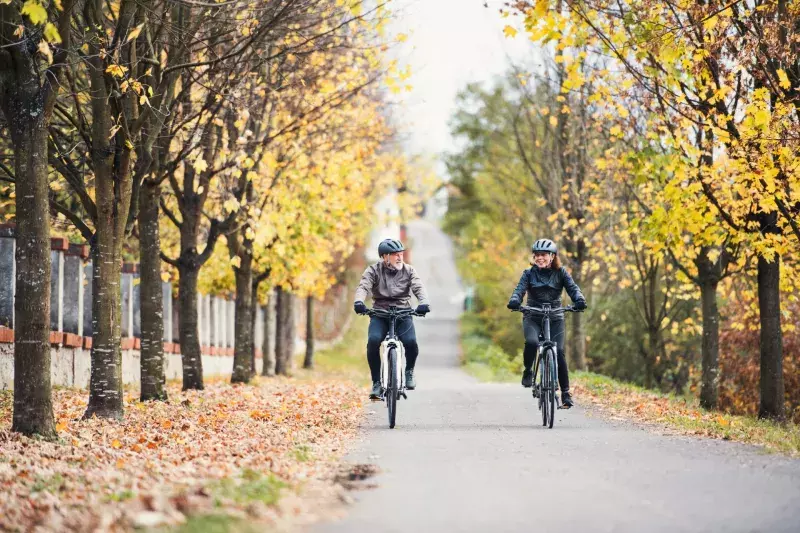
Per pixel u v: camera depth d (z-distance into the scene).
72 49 22.89
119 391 24.02
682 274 36.25
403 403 32.09
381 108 42.69
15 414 19.72
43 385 19.73
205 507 11.90
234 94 28.59
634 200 43.28
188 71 28.30
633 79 27.75
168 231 49.19
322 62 34.78
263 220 37.72
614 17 25.27
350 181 47.44
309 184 42.59
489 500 13.20
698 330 44.06
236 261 35.25
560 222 53.22
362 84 34.53
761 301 29.78
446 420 25.78
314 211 48.91
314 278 54.38
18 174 19.52
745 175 26.19
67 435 20.19
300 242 49.72
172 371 55.25
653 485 14.43
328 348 106.69
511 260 87.94
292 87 32.53
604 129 36.66
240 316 45.38
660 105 26.77
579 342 53.50
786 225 28.75
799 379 41.88
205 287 55.06
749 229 29.12
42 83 19.64
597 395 35.19
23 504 12.89
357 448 19.06
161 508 11.76
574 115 47.69
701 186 28.05
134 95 24.36
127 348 45.47
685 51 24.64
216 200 37.59
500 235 92.75
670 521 11.84
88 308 42.34
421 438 20.95
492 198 86.31
